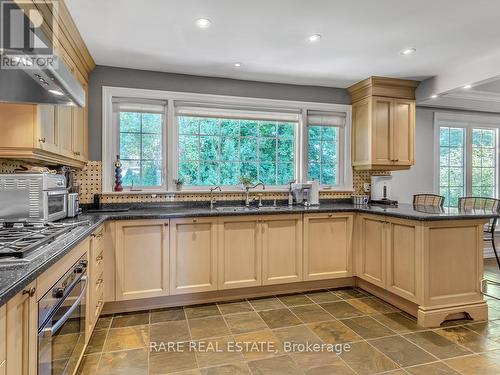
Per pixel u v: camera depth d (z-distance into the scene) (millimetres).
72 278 1689
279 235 3316
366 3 2223
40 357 1236
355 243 3557
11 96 1798
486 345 2324
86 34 2650
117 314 2879
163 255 2949
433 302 2648
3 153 2039
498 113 5297
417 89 4020
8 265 1210
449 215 2666
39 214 2176
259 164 4043
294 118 4117
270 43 2861
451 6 2264
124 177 3541
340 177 4332
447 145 5098
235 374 1982
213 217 3086
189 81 3660
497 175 5336
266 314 2881
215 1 2182
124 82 3439
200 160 3820
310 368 2043
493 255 4816
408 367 2049
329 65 3410
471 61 3295
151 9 2273
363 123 4043
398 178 4781
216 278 3111
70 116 2689
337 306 3066
